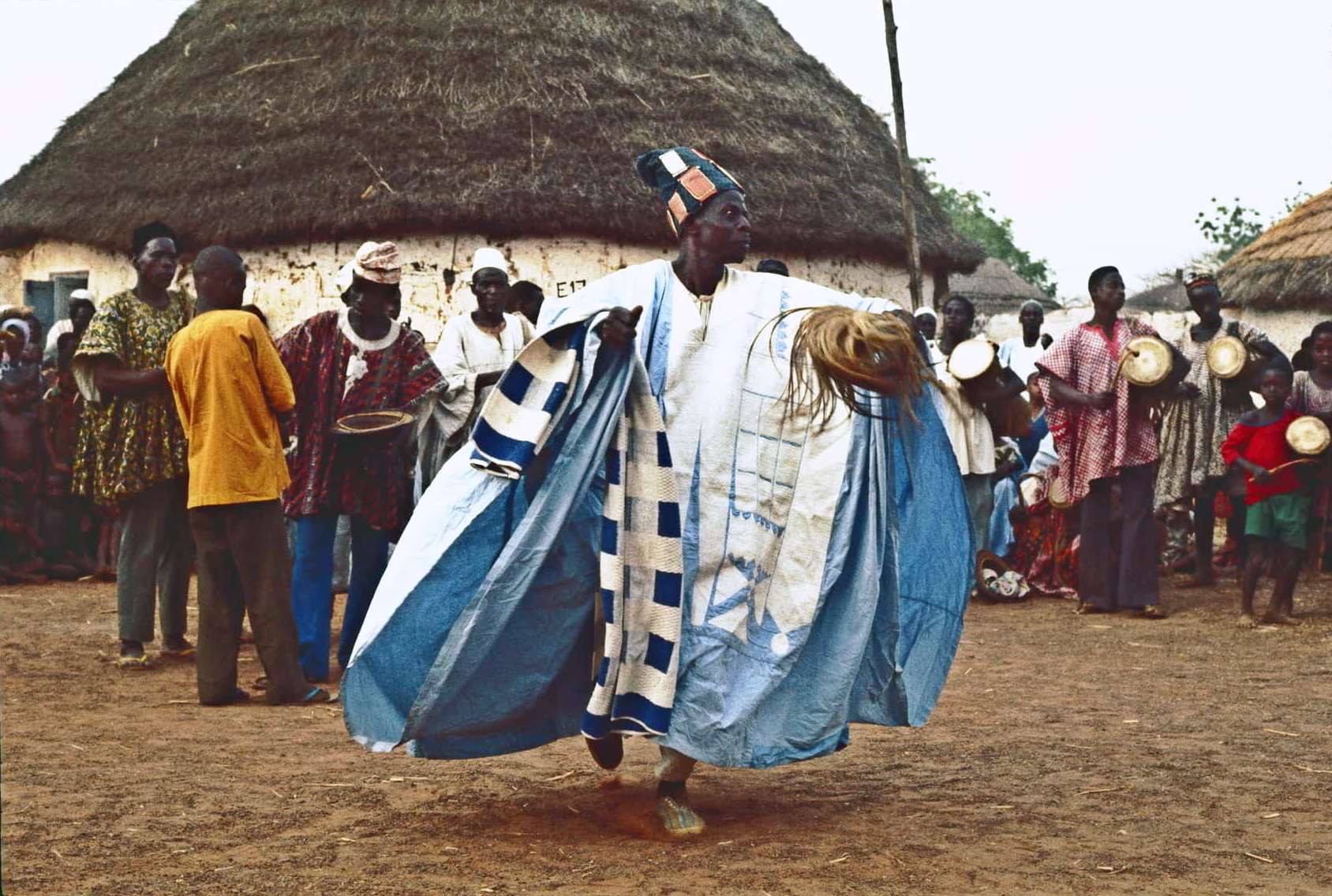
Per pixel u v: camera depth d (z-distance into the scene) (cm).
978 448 1092
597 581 432
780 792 491
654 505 424
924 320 1217
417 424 736
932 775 516
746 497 437
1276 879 386
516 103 1593
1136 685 725
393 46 1656
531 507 413
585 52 1689
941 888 375
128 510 766
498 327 831
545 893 371
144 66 1881
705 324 446
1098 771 520
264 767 525
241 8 1830
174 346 659
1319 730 598
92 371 754
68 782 496
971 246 1867
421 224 1491
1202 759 540
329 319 709
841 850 411
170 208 1567
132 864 398
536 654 425
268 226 1516
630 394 425
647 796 479
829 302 460
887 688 452
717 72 1767
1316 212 2066
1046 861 400
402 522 715
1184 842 422
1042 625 975
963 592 463
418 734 410
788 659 430
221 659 661
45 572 1198
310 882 381
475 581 421
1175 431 1194
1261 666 787
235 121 1638
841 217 1667
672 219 455
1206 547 1185
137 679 732
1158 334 1022
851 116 1895
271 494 658
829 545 441
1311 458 944
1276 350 1155
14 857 404
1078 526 1144
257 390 655
